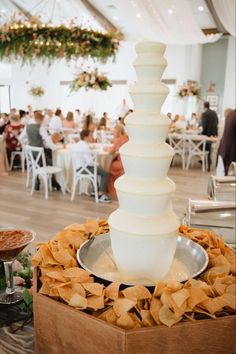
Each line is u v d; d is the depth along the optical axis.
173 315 0.69
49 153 5.25
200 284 0.75
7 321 1.01
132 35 8.73
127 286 0.77
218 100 12.78
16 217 3.95
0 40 4.85
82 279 0.77
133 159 0.75
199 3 7.82
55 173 5.20
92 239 1.02
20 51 4.99
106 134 7.42
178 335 0.68
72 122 7.82
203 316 0.72
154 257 0.78
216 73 12.70
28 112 10.98
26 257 1.38
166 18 6.21
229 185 1.99
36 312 0.80
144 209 0.77
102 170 4.78
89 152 4.62
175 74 11.89
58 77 13.84
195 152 7.27
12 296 1.10
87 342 0.71
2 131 8.01
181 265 0.97
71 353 0.74
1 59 5.45
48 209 4.30
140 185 0.76
